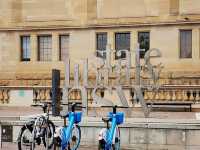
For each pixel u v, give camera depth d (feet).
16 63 186.80
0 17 188.75
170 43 170.60
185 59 168.45
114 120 59.36
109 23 176.86
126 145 70.38
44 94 142.00
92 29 179.32
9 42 188.03
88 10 180.34
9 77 186.39
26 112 115.85
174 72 168.25
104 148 58.03
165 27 171.42
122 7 176.55
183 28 169.68
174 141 68.69
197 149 67.77
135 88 87.30
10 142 75.15
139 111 111.45
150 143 69.56
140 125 69.92
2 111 121.39
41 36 186.39
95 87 88.43
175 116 96.37
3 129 75.61
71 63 180.65
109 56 94.32
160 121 73.61
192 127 67.97
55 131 60.29
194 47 168.25
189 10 169.58
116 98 112.88
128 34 176.45
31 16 187.01
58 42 183.83
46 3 185.68
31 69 184.65
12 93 144.77
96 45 178.91
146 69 102.73
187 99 131.85
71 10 182.39
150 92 125.18
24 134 60.54
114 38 177.17
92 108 111.75
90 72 164.86
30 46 186.39
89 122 72.08
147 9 173.68
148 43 173.47
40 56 185.88
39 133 60.90
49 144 61.98
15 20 187.62
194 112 116.57
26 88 143.54
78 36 181.06
